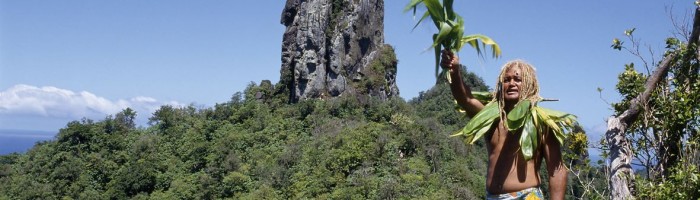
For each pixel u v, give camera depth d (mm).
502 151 3383
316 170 49094
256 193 48125
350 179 45656
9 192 59656
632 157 5648
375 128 53000
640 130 5688
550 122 3229
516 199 3291
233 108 68188
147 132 69125
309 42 71750
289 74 73000
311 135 60500
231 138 61188
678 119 5422
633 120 5477
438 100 68125
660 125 5598
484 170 48781
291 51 74188
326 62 72375
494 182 3385
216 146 60062
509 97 3363
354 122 59906
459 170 45344
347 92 71562
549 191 3301
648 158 5609
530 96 3326
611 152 5305
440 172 46000
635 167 5652
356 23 74312
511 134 3355
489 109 3414
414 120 55781
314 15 72250
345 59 73062
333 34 72750
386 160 47688
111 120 68312
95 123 67375
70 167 61312
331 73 71500
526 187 3291
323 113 64250
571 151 5770
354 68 73500
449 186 42938
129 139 66875
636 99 5500
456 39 3357
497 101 3445
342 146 50938
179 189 55250
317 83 70875
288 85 73125
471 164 49094
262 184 50375
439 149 49281
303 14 72750
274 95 73062
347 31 73250
